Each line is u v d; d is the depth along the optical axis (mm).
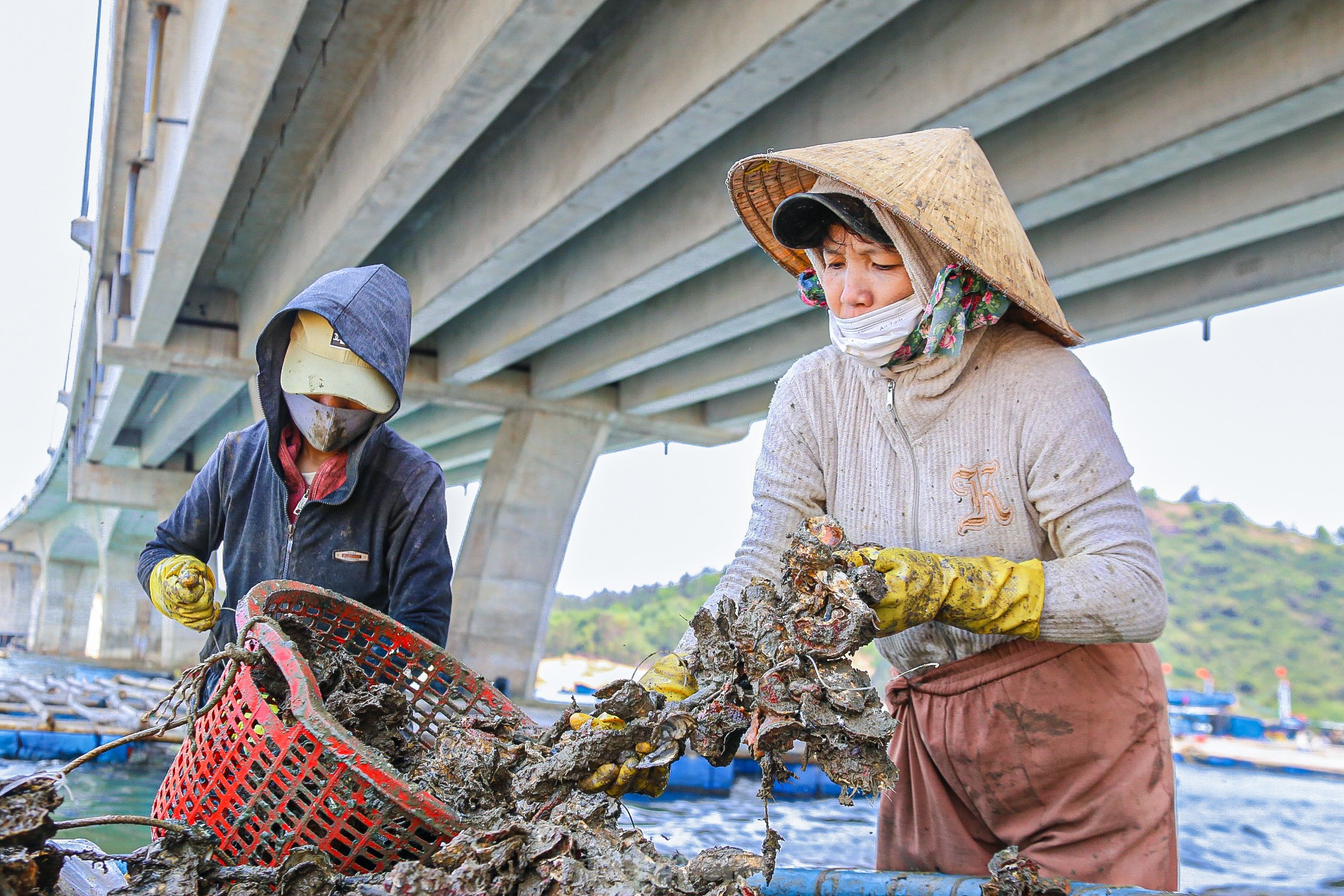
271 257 13508
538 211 9250
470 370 14883
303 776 1501
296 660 1568
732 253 9672
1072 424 1899
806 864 5430
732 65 6590
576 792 1474
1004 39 6254
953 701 2107
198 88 8125
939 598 1685
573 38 8289
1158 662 2107
